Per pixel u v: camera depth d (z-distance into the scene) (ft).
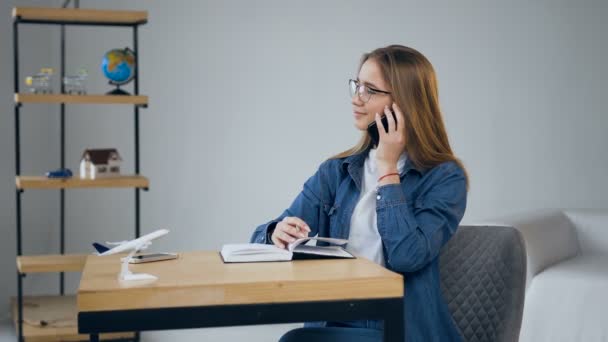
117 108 15.23
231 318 5.13
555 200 17.03
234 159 15.76
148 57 15.28
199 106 15.56
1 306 14.49
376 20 16.11
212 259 6.15
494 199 16.80
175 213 15.58
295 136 15.96
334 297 5.28
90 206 15.24
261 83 15.79
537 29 16.79
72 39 14.90
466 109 16.57
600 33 16.97
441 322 6.25
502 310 6.27
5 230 14.52
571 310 10.82
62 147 14.15
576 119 17.01
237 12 15.61
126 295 4.97
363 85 6.80
